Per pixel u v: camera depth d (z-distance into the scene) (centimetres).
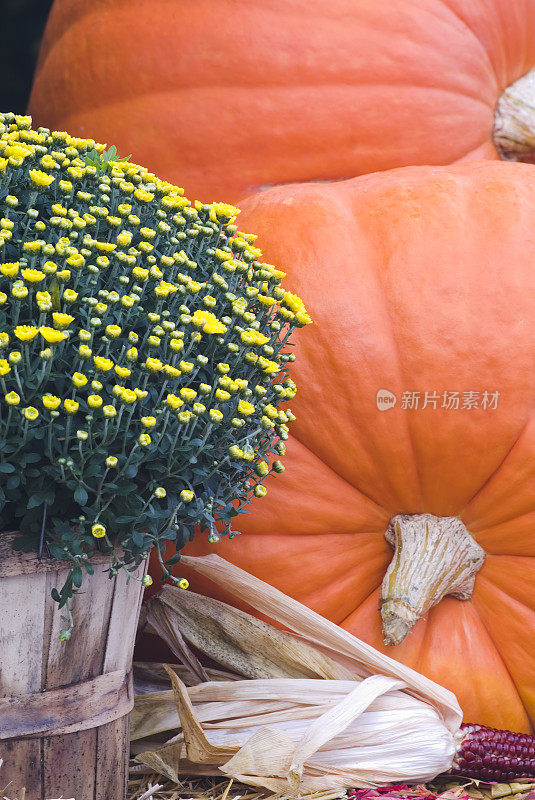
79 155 242
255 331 234
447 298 255
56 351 225
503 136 292
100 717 235
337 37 283
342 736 247
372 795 244
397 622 254
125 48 289
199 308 237
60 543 227
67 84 297
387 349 256
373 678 251
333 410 256
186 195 288
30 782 232
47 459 227
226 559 258
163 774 246
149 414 229
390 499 259
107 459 223
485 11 288
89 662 234
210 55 285
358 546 261
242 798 245
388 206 261
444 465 256
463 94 287
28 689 231
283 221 263
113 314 230
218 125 285
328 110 284
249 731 249
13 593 228
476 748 251
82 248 229
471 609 261
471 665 258
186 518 234
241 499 240
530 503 257
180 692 243
